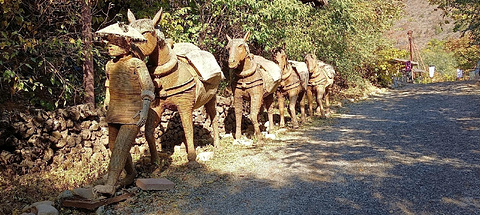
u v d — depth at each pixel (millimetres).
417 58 40406
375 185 4543
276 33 10328
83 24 6301
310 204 4035
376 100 15375
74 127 5555
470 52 27516
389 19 19422
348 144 6945
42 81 7016
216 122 6668
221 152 6395
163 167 5371
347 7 13203
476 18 15469
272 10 9414
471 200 3957
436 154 5879
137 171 5160
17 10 5734
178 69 5227
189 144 5473
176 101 5254
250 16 9148
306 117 10578
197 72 5520
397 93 18203
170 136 7191
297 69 9227
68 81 6301
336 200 4117
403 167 5234
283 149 6633
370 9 16438
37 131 5031
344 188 4492
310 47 11625
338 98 15250
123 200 4141
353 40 15273
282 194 4359
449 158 5609
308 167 5430
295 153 6305
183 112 5336
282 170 5316
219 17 9742
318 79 10406
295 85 8914
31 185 4418
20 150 4809
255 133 7090
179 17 8289
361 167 5336
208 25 9328
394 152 6137
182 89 5234
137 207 4008
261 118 9922
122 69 4230
